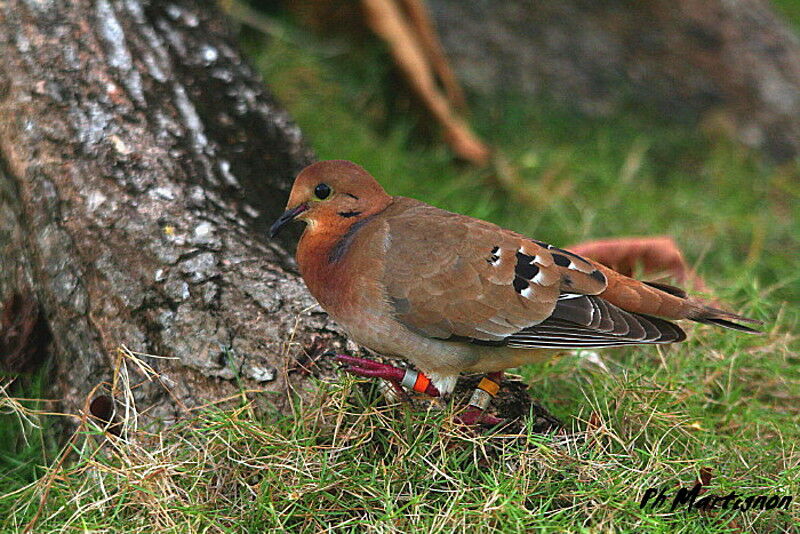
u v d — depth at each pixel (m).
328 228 8.11
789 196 14.68
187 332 8.25
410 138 14.83
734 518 7.46
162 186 9.02
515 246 7.86
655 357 9.73
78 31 9.69
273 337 8.21
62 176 8.89
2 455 8.69
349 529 7.24
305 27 15.27
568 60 15.59
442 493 7.45
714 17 15.42
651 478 7.60
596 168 14.66
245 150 10.10
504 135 15.35
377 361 8.22
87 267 8.60
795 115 15.47
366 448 7.70
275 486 7.27
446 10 15.58
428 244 7.79
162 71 9.85
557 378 9.27
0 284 9.33
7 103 9.27
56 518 7.44
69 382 8.61
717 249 13.48
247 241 8.95
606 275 7.98
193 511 7.11
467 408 7.94
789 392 9.57
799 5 19.89
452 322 7.71
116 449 8.00
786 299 12.12
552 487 7.41
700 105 15.45
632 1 15.42
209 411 7.77
